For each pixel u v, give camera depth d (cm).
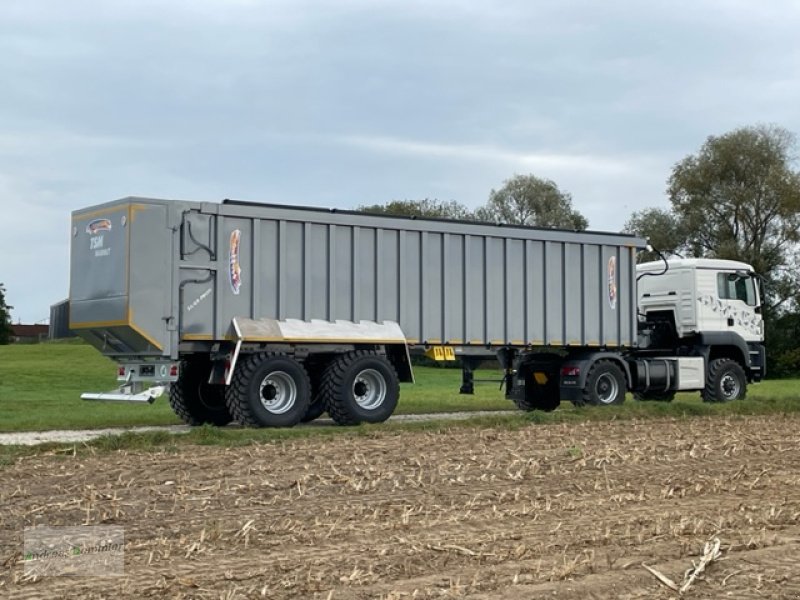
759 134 5953
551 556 849
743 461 1445
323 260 1895
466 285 2052
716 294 2406
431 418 2127
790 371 5738
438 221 2019
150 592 738
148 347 1747
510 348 2142
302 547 877
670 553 860
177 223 1761
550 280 2167
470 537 916
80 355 5409
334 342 1877
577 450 1502
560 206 7469
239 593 733
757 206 5922
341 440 1602
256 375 1791
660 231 6100
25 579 770
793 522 1006
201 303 1783
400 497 1129
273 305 1844
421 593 732
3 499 1092
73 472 1274
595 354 2211
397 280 1970
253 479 1226
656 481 1259
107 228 1772
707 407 2122
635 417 1994
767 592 750
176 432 1606
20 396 2964
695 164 6028
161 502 1084
